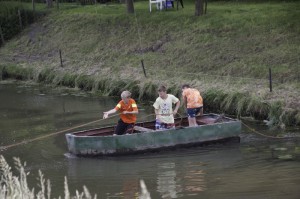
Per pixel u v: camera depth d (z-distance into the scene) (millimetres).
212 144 31859
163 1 67750
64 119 41031
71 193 24094
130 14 65812
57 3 78000
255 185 24203
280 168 26656
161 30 59031
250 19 54781
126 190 24266
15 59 66000
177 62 51438
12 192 15133
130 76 50250
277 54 46656
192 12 62312
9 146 33250
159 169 27516
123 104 31078
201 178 25672
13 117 42500
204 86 43562
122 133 31266
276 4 62875
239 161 28281
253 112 38188
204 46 52469
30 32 71875
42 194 15797
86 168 28109
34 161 29734
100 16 68438
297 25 50562
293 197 22391
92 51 61188
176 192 23719
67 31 68312
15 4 76750
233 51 49812
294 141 31969
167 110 31859
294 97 37781
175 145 31125
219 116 33094
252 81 43000
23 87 56750
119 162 29141
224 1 72438
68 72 56688
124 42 60062
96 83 51844
